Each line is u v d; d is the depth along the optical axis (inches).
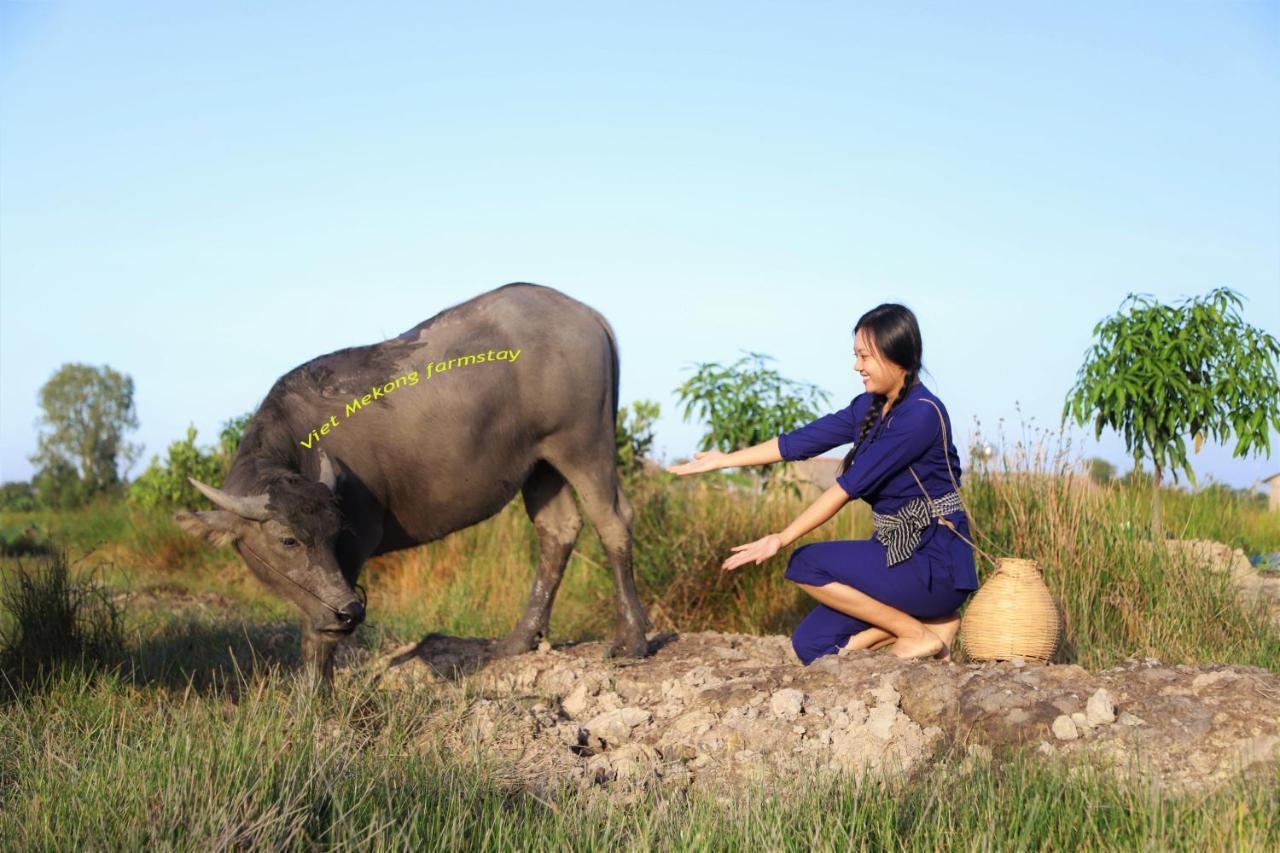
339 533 204.1
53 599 236.7
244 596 418.9
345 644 281.1
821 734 172.4
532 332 236.5
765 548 191.8
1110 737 158.4
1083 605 256.1
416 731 194.5
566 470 243.1
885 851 133.0
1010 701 169.0
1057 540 268.2
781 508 368.2
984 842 129.9
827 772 155.2
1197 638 249.3
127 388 2348.7
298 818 132.4
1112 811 137.0
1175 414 327.3
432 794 150.9
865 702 178.5
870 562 195.8
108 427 2317.9
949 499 193.9
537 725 193.5
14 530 582.2
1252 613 266.5
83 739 179.6
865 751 165.5
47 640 231.6
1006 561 197.5
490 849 137.2
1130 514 291.1
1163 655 245.3
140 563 509.0
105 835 131.5
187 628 284.5
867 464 188.9
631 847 132.7
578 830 140.8
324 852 132.0
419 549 449.4
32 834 133.8
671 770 168.2
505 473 236.5
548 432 239.0
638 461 446.9
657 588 343.6
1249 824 127.4
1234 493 420.8
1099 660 240.8
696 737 180.7
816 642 209.2
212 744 154.9
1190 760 151.7
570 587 392.5
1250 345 329.1
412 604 393.1
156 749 159.8
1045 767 149.8
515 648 243.9
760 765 162.6
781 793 146.9
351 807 139.3
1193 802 136.8
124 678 227.5
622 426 449.7
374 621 346.6
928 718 173.0
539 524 255.0
